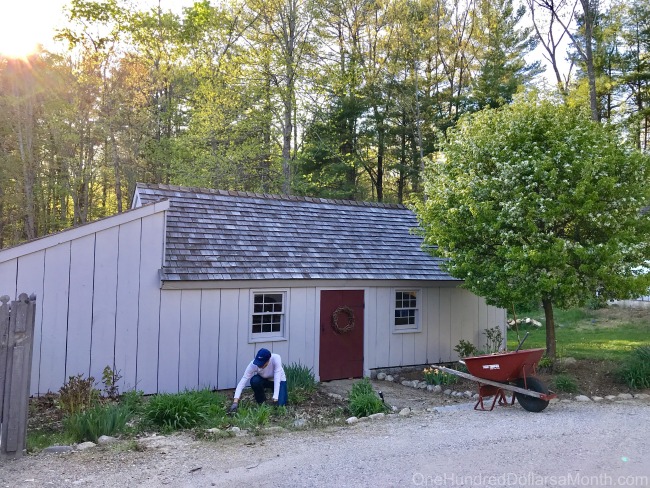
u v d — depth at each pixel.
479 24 35.44
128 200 31.84
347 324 13.13
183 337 10.93
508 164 10.98
